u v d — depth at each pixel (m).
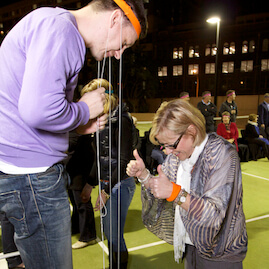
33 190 0.88
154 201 1.34
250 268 2.33
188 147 1.12
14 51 0.82
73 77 0.89
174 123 1.07
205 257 1.14
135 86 27.52
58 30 0.79
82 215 2.57
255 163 6.67
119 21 0.91
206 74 36.34
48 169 0.90
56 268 0.97
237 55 34.31
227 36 34.59
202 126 1.10
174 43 37.88
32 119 0.75
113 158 1.68
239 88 34.59
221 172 1.09
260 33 32.66
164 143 1.14
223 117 5.91
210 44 35.72
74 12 0.92
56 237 0.95
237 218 1.12
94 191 4.09
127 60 25.31
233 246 1.13
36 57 0.75
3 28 45.41
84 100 0.92
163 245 2.74
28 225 0.90
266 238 2.89
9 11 44.50
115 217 1.75
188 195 1.07
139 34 0.99
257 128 6.91
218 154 1.10
